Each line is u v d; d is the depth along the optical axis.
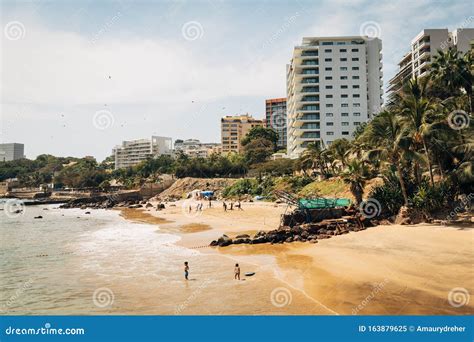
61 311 19.42
